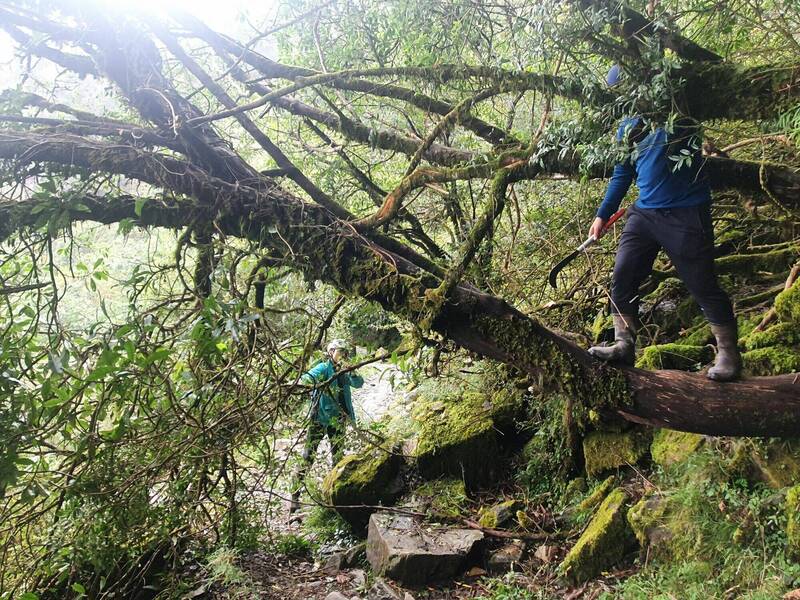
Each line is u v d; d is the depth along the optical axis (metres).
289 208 4.12
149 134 4.02
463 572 5.09
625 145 3.28
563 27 3.34
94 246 5.45
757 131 4.43
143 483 4.30
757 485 4.06
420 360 5.47
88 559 4.19
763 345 4.38
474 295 3.93
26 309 3.72
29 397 3.60
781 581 3.45
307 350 4.73
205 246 4.33
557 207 6.15
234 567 5.14
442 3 4.20
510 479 6.11
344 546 6.00
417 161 4.38
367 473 6.20
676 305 5.77
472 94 4.31
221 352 4.11
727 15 3.56
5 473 3.56
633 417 3.74
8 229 3.82
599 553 4.52
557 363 3.76
